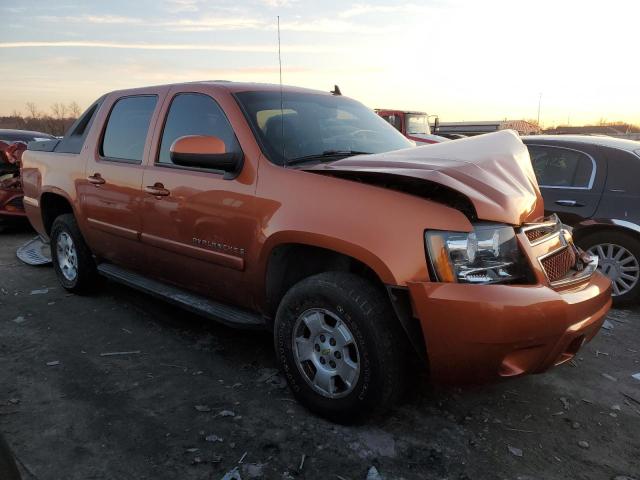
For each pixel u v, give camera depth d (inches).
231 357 147.8
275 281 125.6
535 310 97.9
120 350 151.5
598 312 114.1
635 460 105.8
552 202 211.2
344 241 107.1
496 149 127.0
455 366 101.2
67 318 175.6
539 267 106.1
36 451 104.4
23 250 260.2
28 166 216.8
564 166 213.5
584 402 128.0
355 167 112.8
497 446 108.9
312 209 113.3
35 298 195.8
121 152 169.8
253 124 132.6
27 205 218.4
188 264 144.9
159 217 149.3
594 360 152.6
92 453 104.0
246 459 103.0
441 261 99.4
